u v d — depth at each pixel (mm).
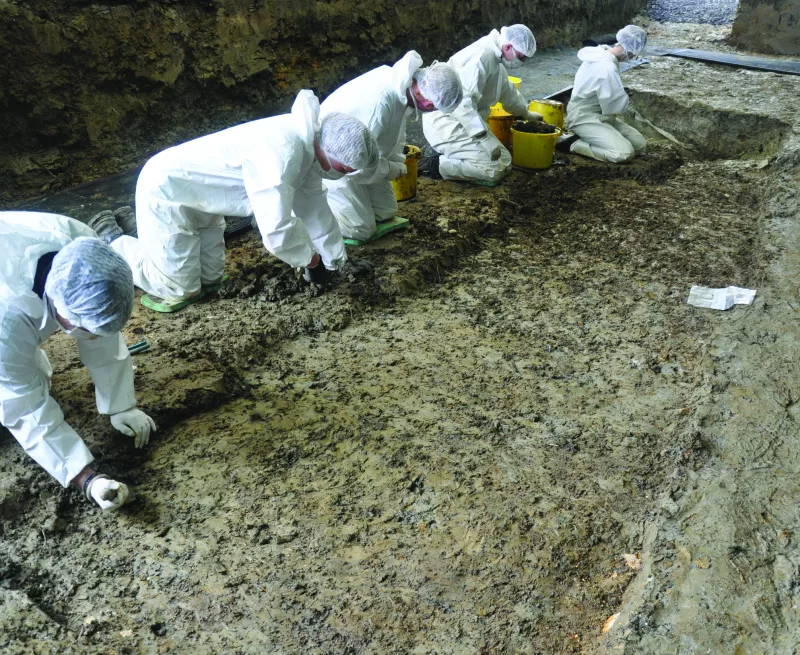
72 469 2486
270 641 2219
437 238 4684
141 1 5492
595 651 2166
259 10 6414
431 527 2631
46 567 2436
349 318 3904
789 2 9359
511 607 2342
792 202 5195
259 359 3545
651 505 2721
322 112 4020
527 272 4496
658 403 3305
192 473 2838
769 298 4012
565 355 3676
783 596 2172
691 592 2193
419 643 2221
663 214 5375
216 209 3617
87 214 4695
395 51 8086
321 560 2492
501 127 6172
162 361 3357
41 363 2896
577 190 5805
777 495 2564
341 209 4391
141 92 5688
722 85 8070
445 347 3717
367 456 2957
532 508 2715
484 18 9188
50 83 5055
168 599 2344
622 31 6266
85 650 2131
